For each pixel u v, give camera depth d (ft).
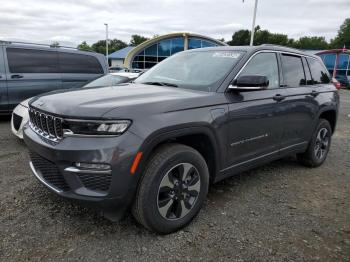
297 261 7.97
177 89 10.25
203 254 8.09
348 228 9.71
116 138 7.47
